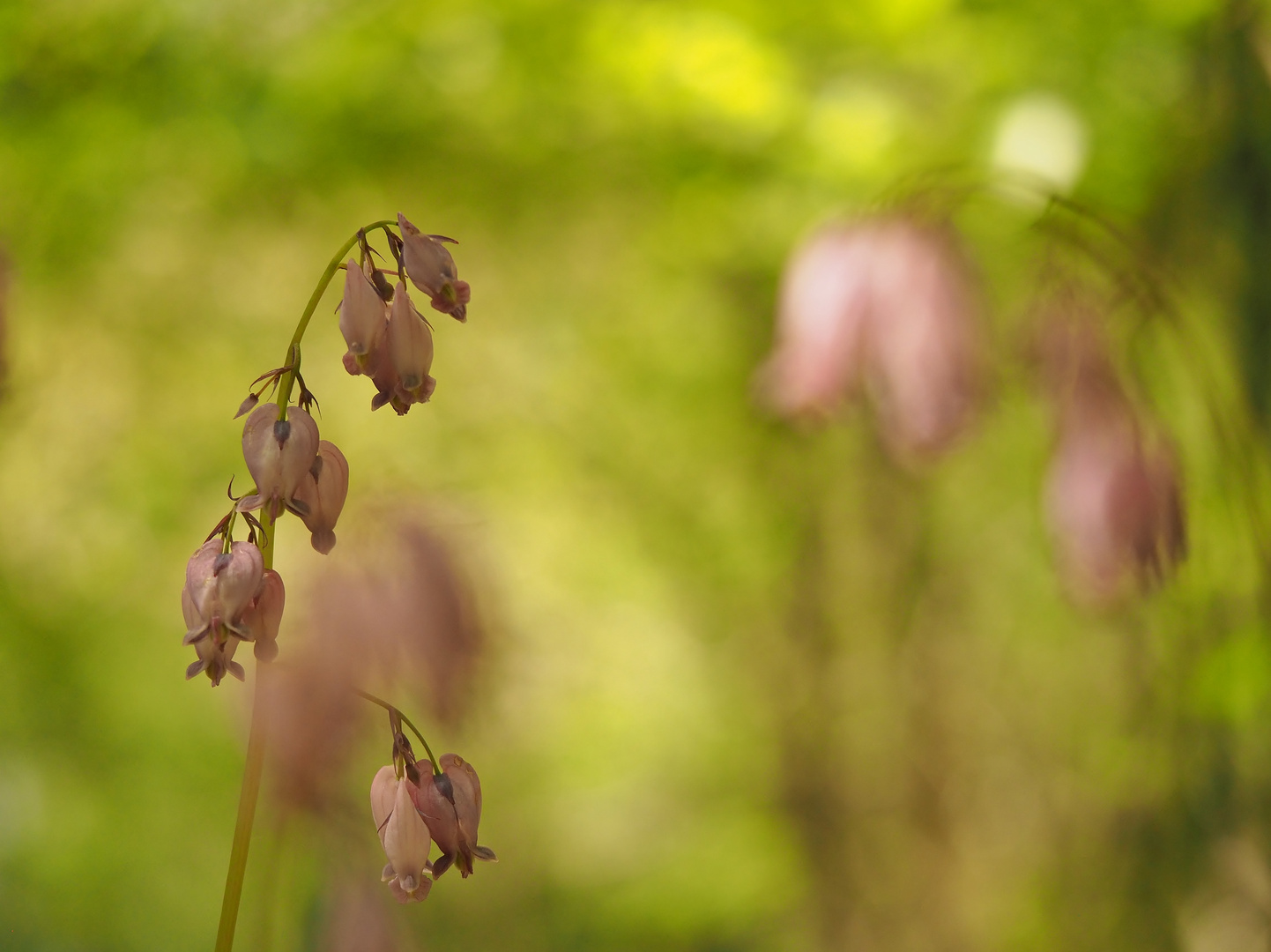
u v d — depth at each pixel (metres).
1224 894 3.18
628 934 6.39
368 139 3.81
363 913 1.53
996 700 6.12
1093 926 4.27
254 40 3.41
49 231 3.77
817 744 6.59
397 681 1.63
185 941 5.93
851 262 2.39
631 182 4.38
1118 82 3.30
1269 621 2.51
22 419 4.39
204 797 5.95
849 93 3.54
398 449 5.43
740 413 6.33
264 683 1.11
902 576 6.34
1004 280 3.54
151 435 5.11
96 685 5.53
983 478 5.69
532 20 3.38
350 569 1.63
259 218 4.43
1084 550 2.23
